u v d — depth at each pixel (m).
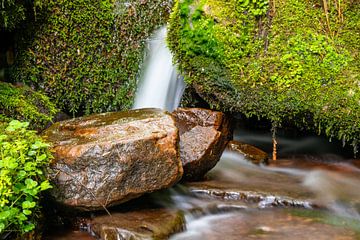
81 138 4.20
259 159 5.70
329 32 5.77
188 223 4.18
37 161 3.61
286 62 5.51
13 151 3.53
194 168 4.79
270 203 4.53
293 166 5.71
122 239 3.68
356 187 4.98
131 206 4.25
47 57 6.22
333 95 5.30
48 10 6.16
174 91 6.34
